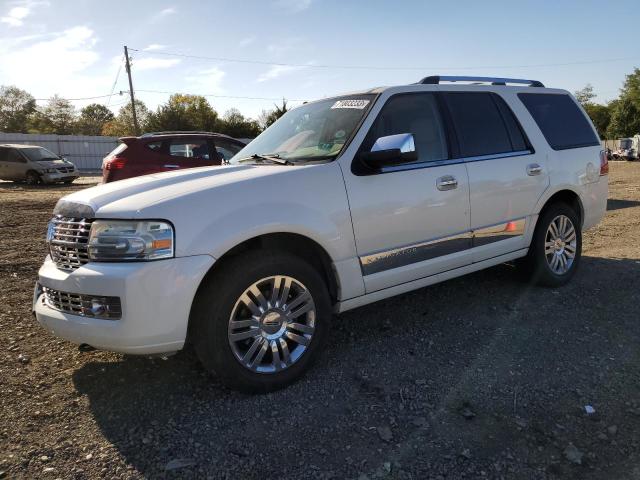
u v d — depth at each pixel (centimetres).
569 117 528
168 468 249
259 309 313
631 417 284
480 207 424
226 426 283
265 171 338
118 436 276
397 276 377
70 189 1870
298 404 305
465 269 426
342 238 344
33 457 257
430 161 400
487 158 434
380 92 395
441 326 417
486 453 256
